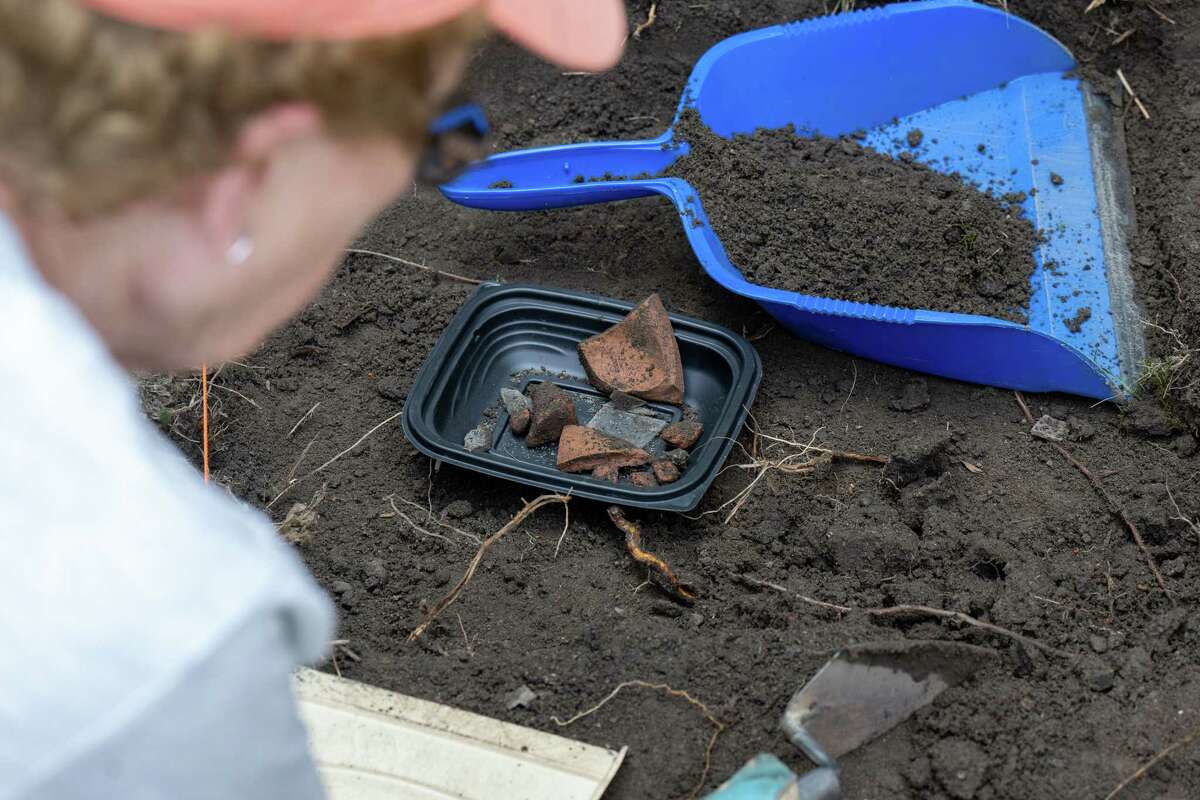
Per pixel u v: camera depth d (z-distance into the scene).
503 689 1.15
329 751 1.11
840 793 1.08
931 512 1.22
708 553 1.22
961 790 1.09
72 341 0.54
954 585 1.19
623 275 1.35
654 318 1.29
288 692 0.60
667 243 1.37
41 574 0.50
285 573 0.57
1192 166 1.37
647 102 1.44
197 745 0.54
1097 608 1.17
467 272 1.36
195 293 0.59
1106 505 1.22
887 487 1.24
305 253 0.61
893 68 1.40
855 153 1.39
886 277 1.30
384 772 1.10
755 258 1.31
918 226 1.32
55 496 0.51
